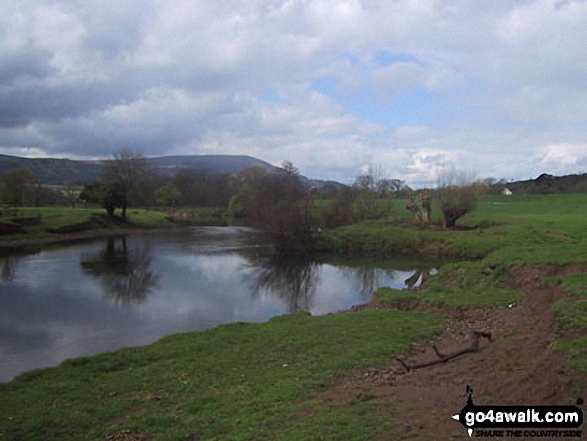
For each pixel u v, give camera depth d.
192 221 94.62
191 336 17.56
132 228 80.19
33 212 75.31
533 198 85.88
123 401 11.54
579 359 9.56
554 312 13.41
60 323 22.42
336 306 26.45
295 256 46.69
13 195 75.19
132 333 20.72
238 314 24.38
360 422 8.66
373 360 13.62
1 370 16.08
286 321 19.33
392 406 9.41
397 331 16.77
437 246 46.72
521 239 43.22
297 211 52.97
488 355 11.81
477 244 44.12
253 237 65.75
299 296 29.06
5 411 11.15
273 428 9.06
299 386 11.59
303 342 15.87
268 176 82.75
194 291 30.38
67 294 29.19
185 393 11.88
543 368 9.59
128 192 86.31
